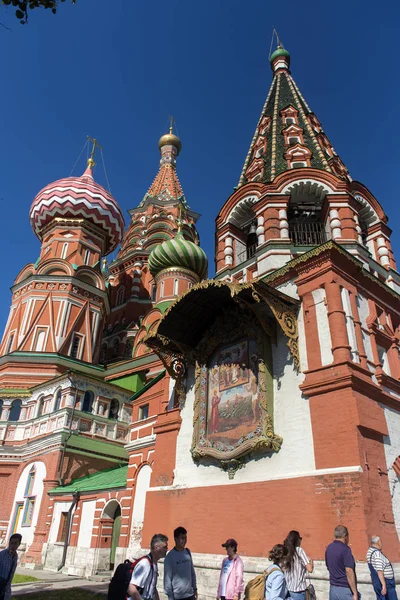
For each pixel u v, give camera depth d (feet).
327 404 41.01
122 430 102.83
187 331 55.98
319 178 66.03
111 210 149.48
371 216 70.08
